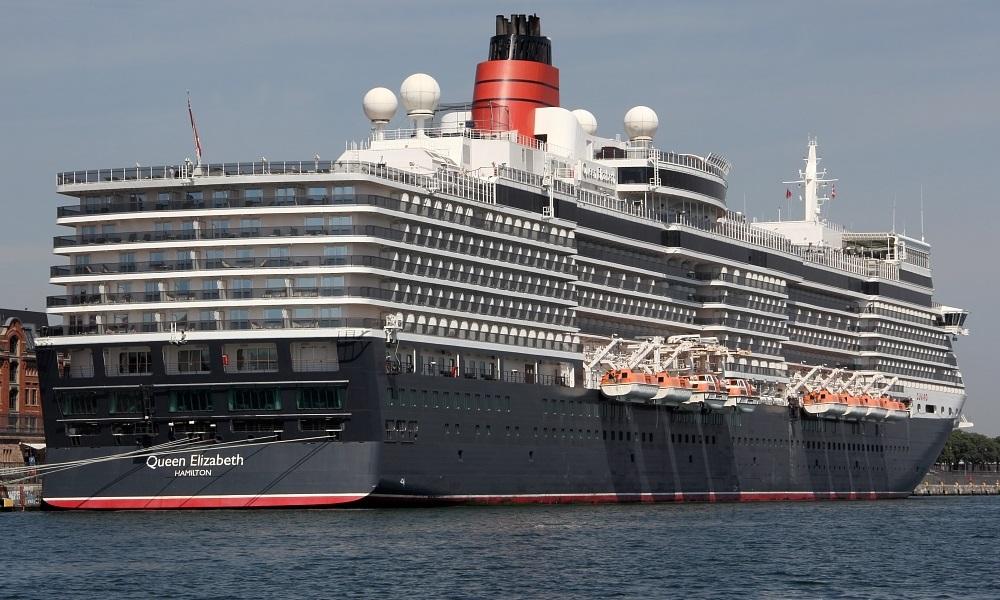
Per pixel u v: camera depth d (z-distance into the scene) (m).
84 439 195.00
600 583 137.00
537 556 152.50
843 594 135.00
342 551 151.88
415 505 195.12
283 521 177.50
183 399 190.50
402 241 196.75
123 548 155.25
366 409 187.38
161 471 191.62
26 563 146.00
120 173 195.25
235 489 189.62
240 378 188.50
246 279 191.50
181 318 191.62
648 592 133.25
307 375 187.38
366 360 187.12
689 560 154.50
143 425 192.38
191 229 192.75
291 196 191.88
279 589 130.88
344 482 187.75
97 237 196.38
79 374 194.75
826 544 175.62
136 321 193.25
